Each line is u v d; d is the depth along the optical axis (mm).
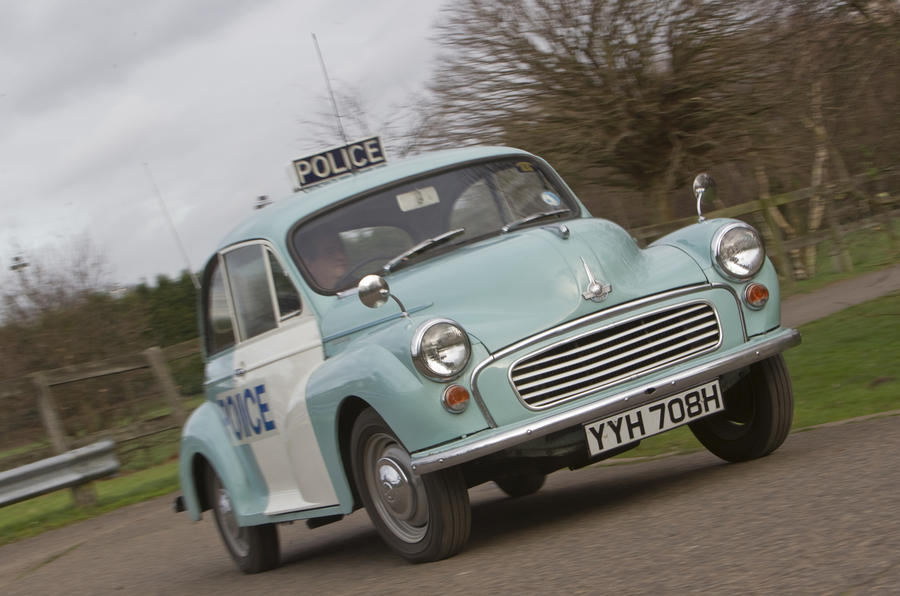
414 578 4785
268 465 6180
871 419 6430
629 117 14812
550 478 8195
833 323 11586
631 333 4996
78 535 10625
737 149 15195
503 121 14922
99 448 12344
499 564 4613
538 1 14766
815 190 11094
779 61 10070
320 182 6559
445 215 5895
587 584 3875
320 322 5590
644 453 7879
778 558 3617
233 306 6395
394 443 5016
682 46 14445
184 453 7027
